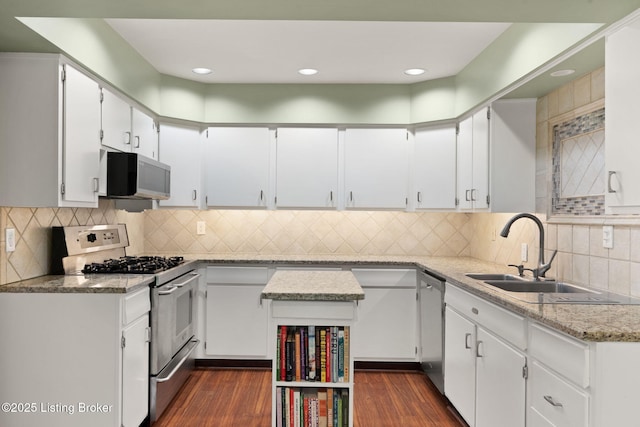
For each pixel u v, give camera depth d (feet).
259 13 6.53
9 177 7.64
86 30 8.20
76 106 8.14
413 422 9.23
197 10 6.41
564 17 6.33
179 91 12.54
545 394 5.70
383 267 12.48
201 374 12.08
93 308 7.57
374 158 13.29
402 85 13.06
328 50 10.44
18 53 7.58
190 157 13.03
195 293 12.25
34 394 7.56
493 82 9.77
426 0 6.03
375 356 12.40
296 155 13.30
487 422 7.49
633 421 4.78
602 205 7.75
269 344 12.48
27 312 7.55
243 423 9.13
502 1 5.97
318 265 12.51
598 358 4.77
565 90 8.88
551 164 9.49
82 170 8.36
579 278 8.36
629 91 5.95
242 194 13.24
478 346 7.94
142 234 13.99
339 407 6.91
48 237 9.01
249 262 12.48
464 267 11.02
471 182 11.41
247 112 13.09
